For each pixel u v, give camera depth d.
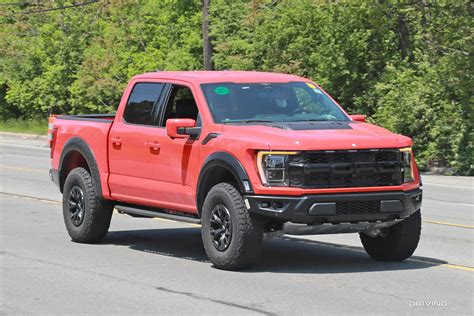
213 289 10.43
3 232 15.27
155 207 13.22
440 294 10.20
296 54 36.88
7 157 33.78
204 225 11.74
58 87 51.44
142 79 13.52
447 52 31.84
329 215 11.05
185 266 12.05
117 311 9.34
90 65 48.25
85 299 9.96
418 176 11.91
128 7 48.19
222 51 40.06
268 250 13.42
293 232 11.21
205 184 11.98
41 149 38.69
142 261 12.48
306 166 11.05
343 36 35.03
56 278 11.20
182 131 12.12
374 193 11.25
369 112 35.19
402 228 12.05
